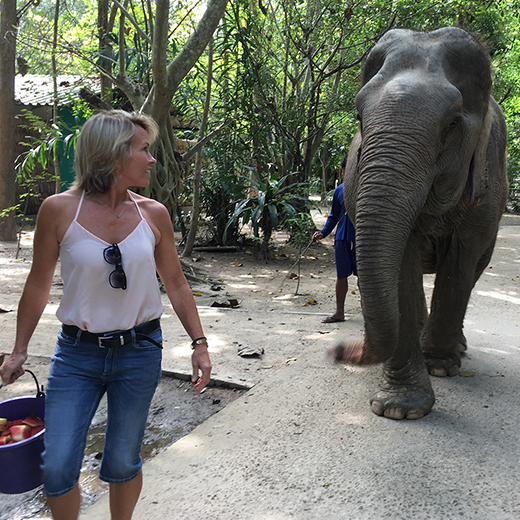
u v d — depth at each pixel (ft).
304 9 37.52
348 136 49.49
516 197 73.92
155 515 7.97
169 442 10.57
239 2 31.14
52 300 21.27
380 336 9.23
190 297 7.47
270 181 31.71
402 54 10.28
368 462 9.22
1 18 35.09
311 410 11.35
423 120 9.36
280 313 20.11
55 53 30.01
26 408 7.58
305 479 8.77
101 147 6.41
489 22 31.24
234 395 12.74
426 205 10.77
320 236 19.20
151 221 7.03
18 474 6.79
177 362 14.47
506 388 12.43
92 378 6.57
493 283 25.53
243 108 33.30
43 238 6.53
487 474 8.80
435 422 10.73
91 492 8.91
